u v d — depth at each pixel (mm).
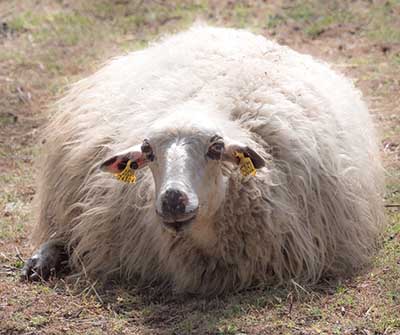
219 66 8867
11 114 13711
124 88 9391
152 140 7406
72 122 9570
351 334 7176
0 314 7852
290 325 7332
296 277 8148
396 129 12008
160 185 7285
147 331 7465
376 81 13766
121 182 8547
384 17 16344
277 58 9250
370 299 7719
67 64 15562
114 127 8984
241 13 17172
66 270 9070
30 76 15125
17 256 9375
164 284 8406
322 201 8453
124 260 8625
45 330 7594
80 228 8898
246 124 8211
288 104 8477
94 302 8078
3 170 11922
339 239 8555
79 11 17828
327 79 9508
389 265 8383
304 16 16734
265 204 7922
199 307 7867
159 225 8055
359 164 8953
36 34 16969
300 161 8258
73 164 9219
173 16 17344
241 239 7973
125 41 16406
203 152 7305
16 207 10648
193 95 8516
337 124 8914
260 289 8039
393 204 9875
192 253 8078
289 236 8148
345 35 15891
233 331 7293
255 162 7477
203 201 7328
